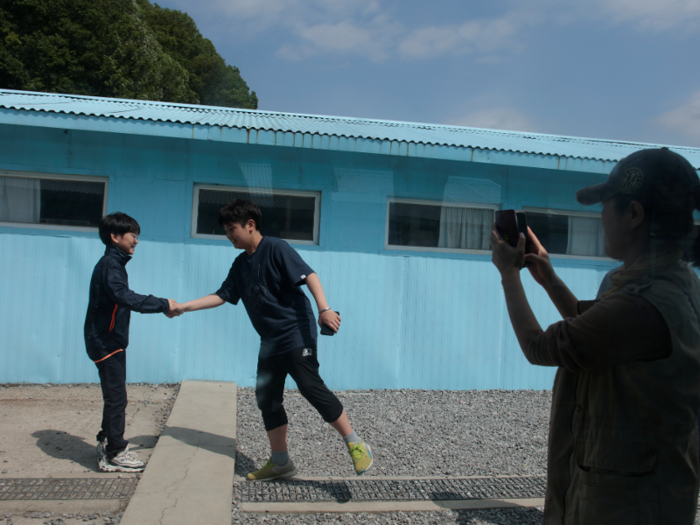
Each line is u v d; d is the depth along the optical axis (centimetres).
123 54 2139
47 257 438
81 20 2061
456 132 525
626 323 104
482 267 487
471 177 459
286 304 261
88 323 275
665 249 108
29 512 231
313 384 256
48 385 437
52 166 434
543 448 347
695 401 108
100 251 445
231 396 417
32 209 437
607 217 116
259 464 296
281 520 232
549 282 156
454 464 313
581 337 109
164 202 450
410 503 252
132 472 275
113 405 274
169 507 232
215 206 458
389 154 430
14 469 273
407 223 477
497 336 496
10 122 388
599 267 450
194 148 450
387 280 479
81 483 259
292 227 466
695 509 108
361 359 480
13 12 1947
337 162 461
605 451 111
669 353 104
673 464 106
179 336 456
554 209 452
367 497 256
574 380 125
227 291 285
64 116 395
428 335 486
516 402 459
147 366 453
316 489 263
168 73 2444
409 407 431
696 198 107
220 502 240
